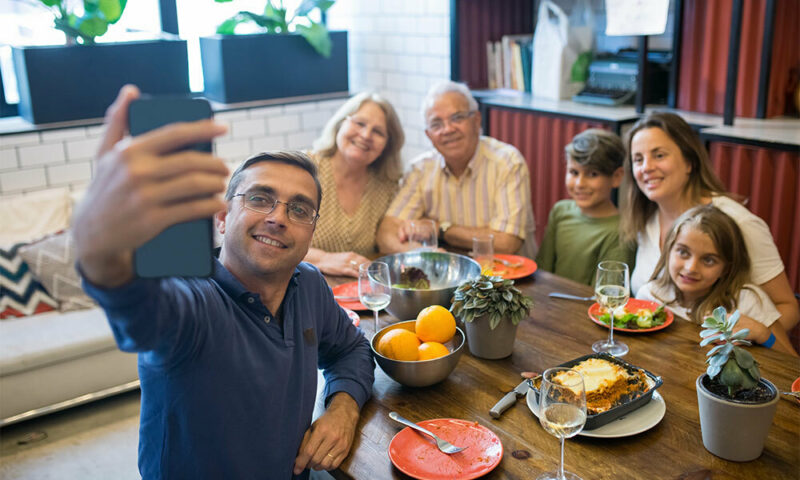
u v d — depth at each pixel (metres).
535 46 3.66
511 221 2.69
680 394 1.53
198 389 1.24
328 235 2.68
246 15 4.12
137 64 3.63
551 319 1.96
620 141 2.59
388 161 2.77
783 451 1.31
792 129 2.76
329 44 4.17
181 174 0.66
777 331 2.01
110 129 0.72
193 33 4.22
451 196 2.84
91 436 2.77
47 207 3.30
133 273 0.81
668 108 3.24
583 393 1.19
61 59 3.46
